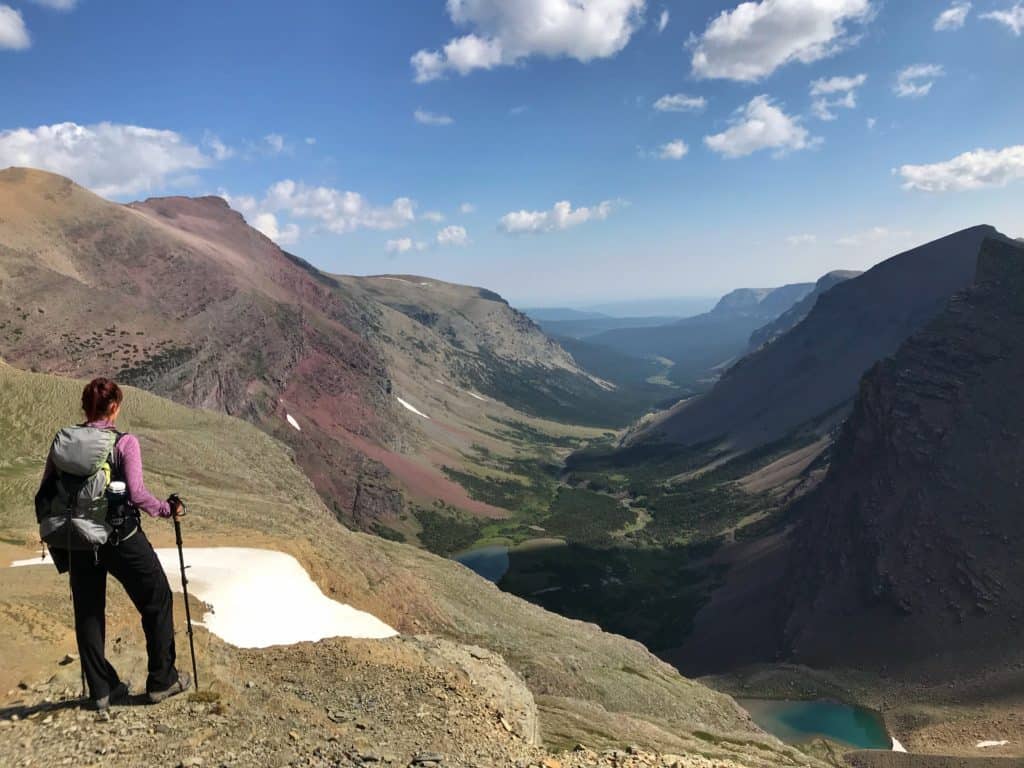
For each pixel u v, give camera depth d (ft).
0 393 167.32
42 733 26.32
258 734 29.89
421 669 53.21
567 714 119.65
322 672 46.60
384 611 130.93
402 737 35.53
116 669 34.04
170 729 28.43
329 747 30.60
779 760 150.30
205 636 46.85
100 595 28.02
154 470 175.83
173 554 103.04
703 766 37.93
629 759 37.63
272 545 120.16
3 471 135.03
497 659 68.33
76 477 25.45
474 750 36.68
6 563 82.48
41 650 35.70
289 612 93.25
